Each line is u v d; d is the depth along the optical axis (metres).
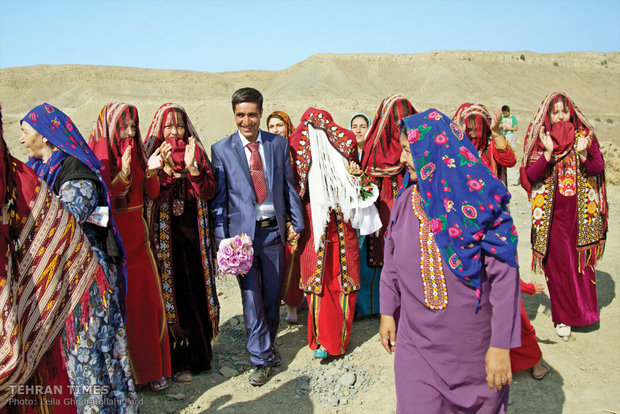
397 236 2.76
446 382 2.60
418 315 2.66
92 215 2.90
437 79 147.38
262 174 4.12
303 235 4.51
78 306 2.65
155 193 3.91
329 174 4.41
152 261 3.96
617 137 93.44
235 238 3.91
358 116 5.88
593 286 4.75
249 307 4.15
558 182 4.60
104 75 136.25
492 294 2.51
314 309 4.49
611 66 169.62
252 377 4.16
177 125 4.22
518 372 4.19
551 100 4.61
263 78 153.00
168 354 4.09
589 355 4.43
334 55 155.75
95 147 3.69
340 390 4.05
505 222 2.50
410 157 2.63
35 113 2.84
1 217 2.27
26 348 2.42
